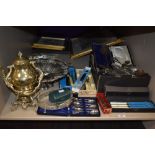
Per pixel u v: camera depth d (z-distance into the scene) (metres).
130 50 1.37
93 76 1.16
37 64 1.17
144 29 1.13
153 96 1.04
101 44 1.31
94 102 1.03
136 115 0.97
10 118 0.93
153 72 1.03
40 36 1.74
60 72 1.12
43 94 1.05
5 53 0.98
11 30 1.07
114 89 1.02
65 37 1.73
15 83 0.92
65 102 0.98
